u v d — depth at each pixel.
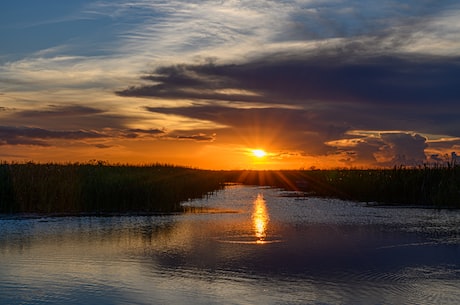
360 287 15.27
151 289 15.12
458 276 16.52
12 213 32.12
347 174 50.28
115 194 34.31
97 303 13.78
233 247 21.19
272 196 48.69
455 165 40.00
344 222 28.45
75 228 26.27
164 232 25.00
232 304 13.79
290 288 15.18
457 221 28.81
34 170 36.56
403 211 34.03
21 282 15.84
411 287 15.24
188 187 45.97
